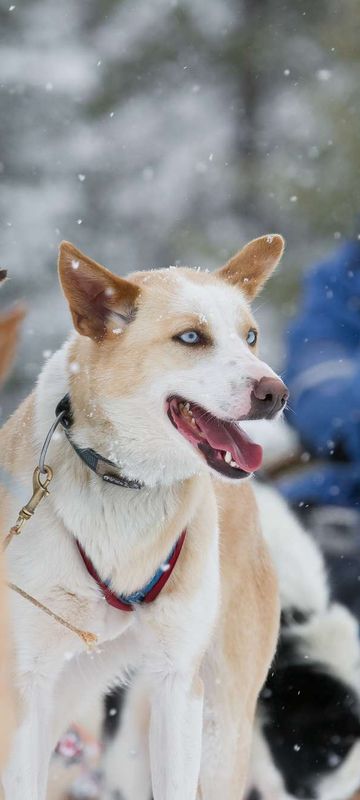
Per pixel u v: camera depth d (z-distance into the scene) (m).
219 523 5.86
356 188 23.53
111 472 5.09
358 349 8.66
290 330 9.16
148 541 5.12
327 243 23.30
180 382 5.08
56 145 26.09
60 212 24.92
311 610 7.18
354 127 24.05
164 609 5.25
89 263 5.06
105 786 6.73
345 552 7.90
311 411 8.48
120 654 5.49
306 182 23.92
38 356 21.86
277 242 5.84
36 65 25.92
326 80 25.25
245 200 26.25
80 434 5.09
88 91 27.11
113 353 5.11
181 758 5.31
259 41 27.97
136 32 28.30
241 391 4.99
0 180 25.38
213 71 28.58
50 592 5.05
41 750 5.12
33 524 5.03
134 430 5.08
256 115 27.91
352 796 7.02
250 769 6.99
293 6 28.14
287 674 7.00
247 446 5.06
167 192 26.64
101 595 5.13
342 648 7.06
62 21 26.91
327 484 8.31
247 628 5.98
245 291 5.72
